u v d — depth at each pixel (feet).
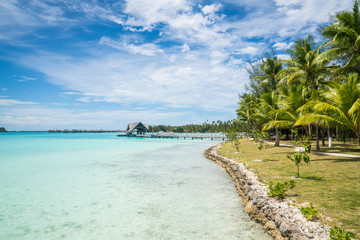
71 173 49.49
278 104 84.89
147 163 62.95
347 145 77.05
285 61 78.54
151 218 23.79
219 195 31.40
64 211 26.63
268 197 24.82
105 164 61.98
